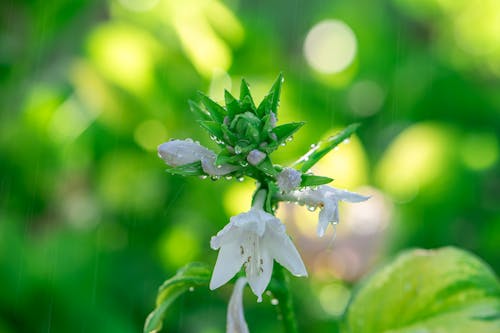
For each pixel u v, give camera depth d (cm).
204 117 73
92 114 115
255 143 71
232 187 108
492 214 114
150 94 112
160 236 111
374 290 81
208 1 112
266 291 75
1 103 121
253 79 115
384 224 104
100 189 117
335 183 110
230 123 72
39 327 101
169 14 113
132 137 114
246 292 106
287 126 71
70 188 121
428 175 114
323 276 103
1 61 120
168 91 112
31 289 102
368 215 104
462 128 121
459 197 114
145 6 114
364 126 125
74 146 117
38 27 121
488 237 113
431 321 80
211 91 111
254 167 72
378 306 81
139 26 114
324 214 71
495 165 119
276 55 122
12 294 101
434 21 138
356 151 111
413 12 138
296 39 152
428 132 116
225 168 72
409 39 138
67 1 121
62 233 111
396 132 124
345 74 127
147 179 115
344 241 102
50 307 102
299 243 102
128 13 115
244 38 113
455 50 133
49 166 118
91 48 113
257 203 72
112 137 115
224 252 71
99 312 102
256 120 71
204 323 105
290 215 102
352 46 131
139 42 112
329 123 120
